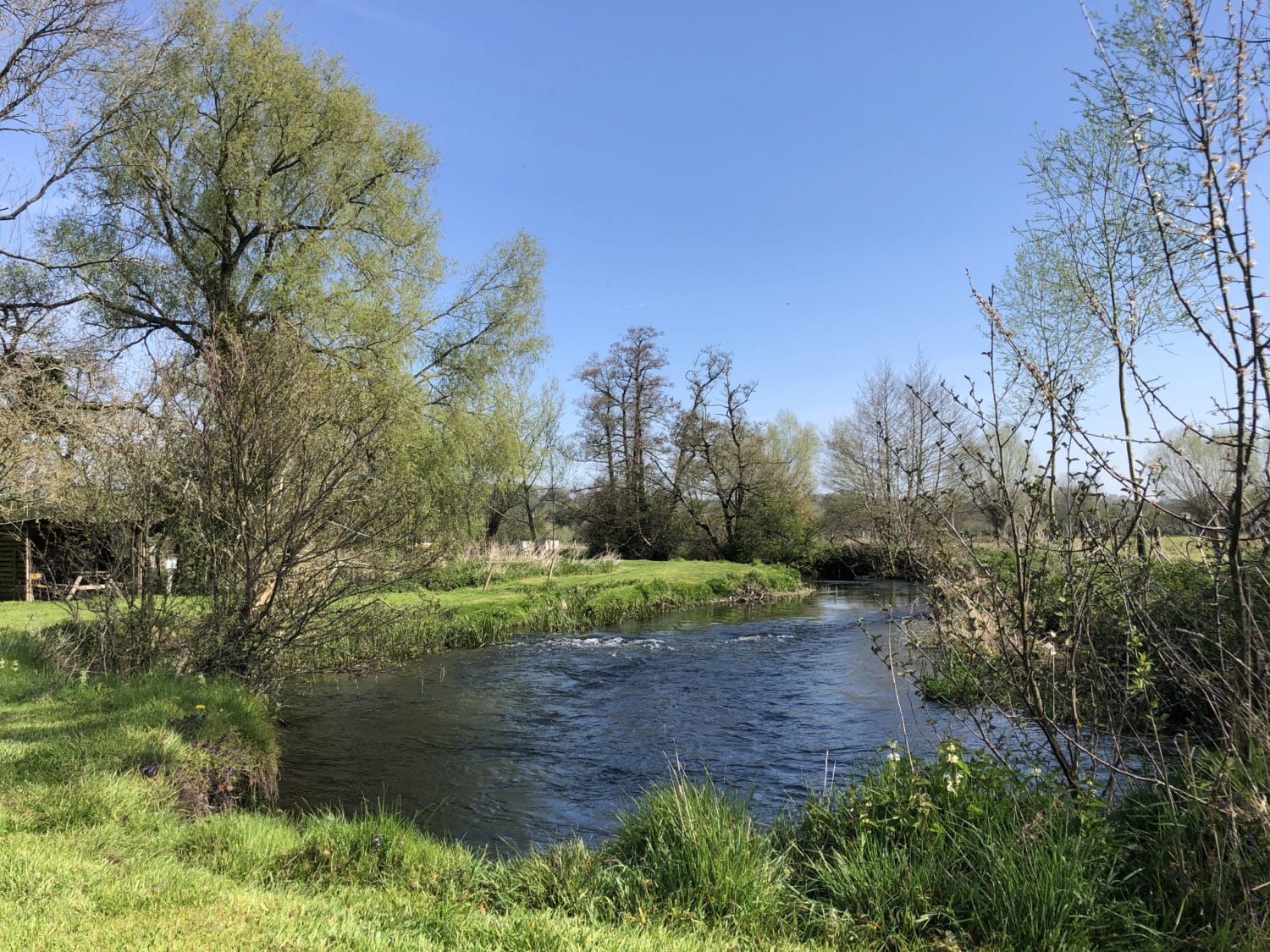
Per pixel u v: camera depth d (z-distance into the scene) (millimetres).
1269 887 3643
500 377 25266
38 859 4496
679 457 46312
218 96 19297
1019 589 4746
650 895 4438
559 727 10508
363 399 12758
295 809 7367
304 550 10375
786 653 16547
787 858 4898
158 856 4953
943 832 4582
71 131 14859
